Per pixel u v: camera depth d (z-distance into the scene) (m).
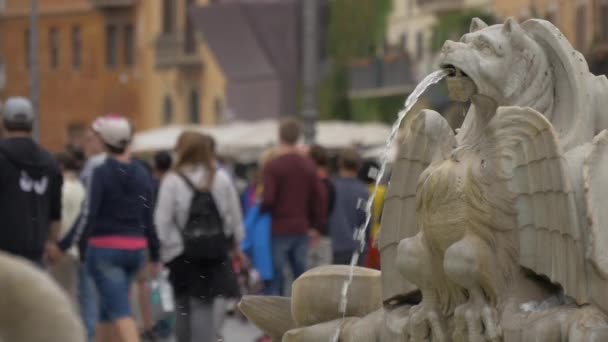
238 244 18.62
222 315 18.17
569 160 9.79
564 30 56.78
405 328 10.39
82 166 28.03
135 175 18.47
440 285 10.16
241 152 50.66
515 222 9.82
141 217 18.62
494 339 9.80
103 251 18.42
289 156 22.83
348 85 72.75
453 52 9.97
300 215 22.91
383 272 10.74
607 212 9.70
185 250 17.88
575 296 9.68
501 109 9.86
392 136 10.54
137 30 97.94
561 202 9.66
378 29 71.69
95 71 100.75
